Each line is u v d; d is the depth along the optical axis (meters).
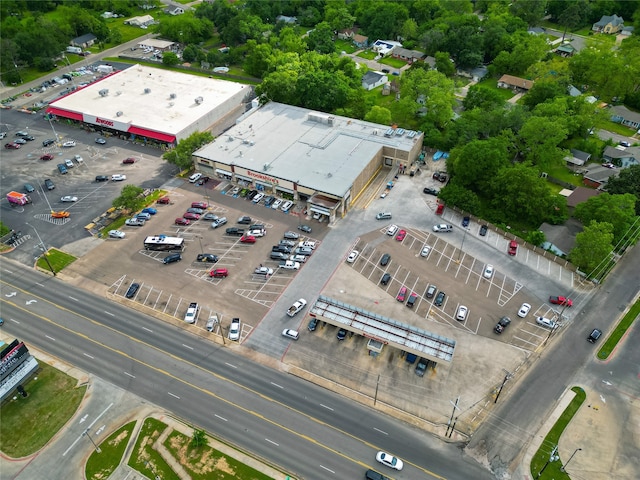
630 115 176.50
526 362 94.75
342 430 83.62
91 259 118.12
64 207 135.25
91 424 84.56
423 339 93.38
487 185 134.25
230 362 94.62
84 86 191.12
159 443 81.38
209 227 127.44
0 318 103.38
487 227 128.25
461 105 184.25
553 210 128.25
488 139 143.88
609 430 83.56
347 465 78.75
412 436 82.81
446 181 144.62
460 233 126.19
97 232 126.50
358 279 112.31
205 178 144.75
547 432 83.19
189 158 146.38
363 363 94.25
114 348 97.44
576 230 122.88
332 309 99.62
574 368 93.81
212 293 109.00
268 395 88.94
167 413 86.12
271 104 174.00
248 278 112.56
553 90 170.12
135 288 109.50
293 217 131.12
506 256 119.25
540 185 125.88
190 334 100.19
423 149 159.88
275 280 112.00
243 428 83.75
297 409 86.75
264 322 102.31
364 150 145.75
